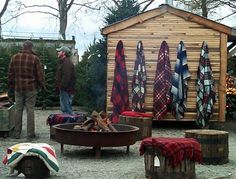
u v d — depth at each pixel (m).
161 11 13.34
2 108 10.95
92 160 8.59
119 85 13.38
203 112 13.15
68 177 7.11
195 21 13.34
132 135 8.95
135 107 13.24
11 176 7.00
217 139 8.35
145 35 13.41
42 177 6.93
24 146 7.01
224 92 13.42
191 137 8.41
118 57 13.42
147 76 13.40
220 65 13.40
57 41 22.59
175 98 13.17
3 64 19.14
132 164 8.28
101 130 8.89
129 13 17.16
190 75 13.37
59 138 8.94
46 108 19.44
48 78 19.39
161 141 6.93
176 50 13.37
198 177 7.31
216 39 13.38
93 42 17.14
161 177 6.88
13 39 22.52
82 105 17.73
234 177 7.38
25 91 10.52
